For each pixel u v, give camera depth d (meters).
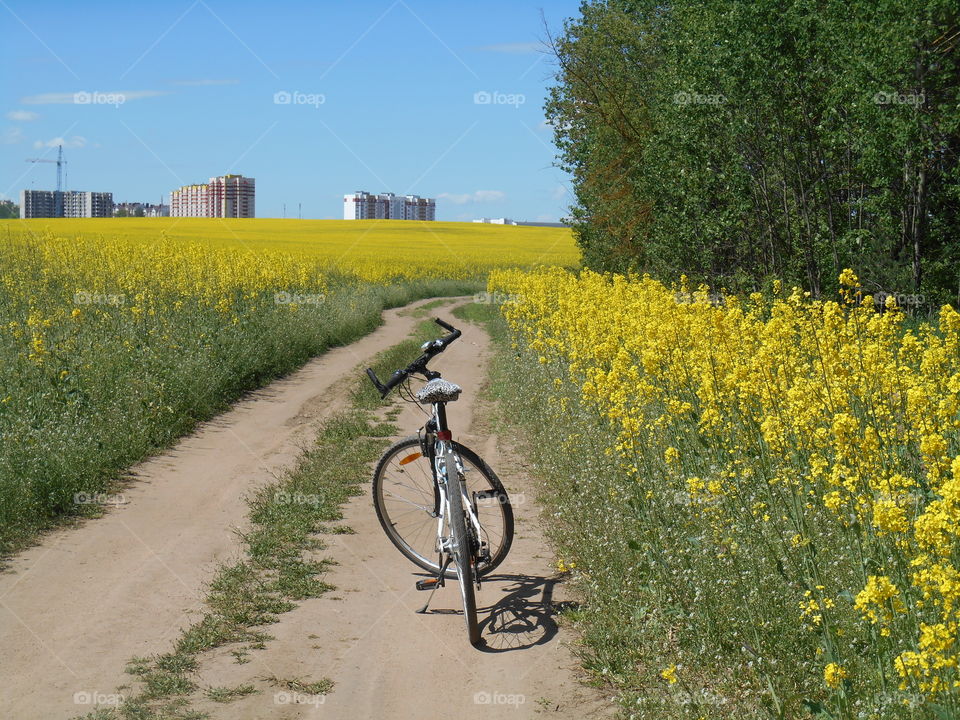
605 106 27.66
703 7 19.02
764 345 6.58
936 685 2.88
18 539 6.15
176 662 4.31
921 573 3.21
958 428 4.96
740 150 19.45
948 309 6.18
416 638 4.72
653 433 6.41
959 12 15.62
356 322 22.44
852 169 18.59
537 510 6.97
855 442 4.24
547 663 4.40
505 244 76.00
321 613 5.03
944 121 16.34
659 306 10.52
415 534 6.37
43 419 8.15
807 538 4.19
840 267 18.39
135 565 5.71
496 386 12.91
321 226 88.81
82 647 4.51
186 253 20.61
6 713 3.82
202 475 8.04
